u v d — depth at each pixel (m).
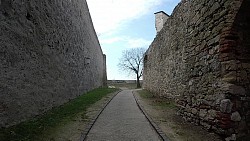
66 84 9.97
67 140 4.99
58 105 8.66
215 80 5.50
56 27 8.80
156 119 7.18
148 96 14.47
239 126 5.08
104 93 15.73
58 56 8.96
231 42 5.16
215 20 5.58
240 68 5.18
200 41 6.32
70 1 11.15
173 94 10.78
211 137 5.27
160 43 14.05
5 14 5.14
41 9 7.28
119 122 6.90
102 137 5.36
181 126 6.32
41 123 5.90
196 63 6.52
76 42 12.32
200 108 6.16
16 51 5.58
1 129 4.77
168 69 11.88
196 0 6.67
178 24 10.16
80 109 8.59
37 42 6.90
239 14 5.04
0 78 4.87
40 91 6.98
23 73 5.91
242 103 5.16
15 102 5.44
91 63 17.80
